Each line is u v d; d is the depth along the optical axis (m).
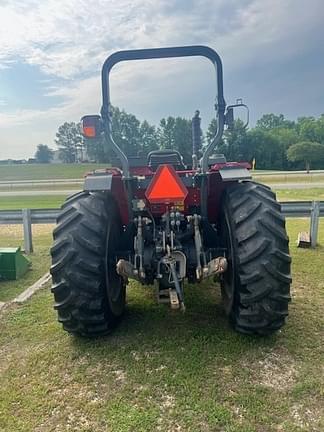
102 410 1.94
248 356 2.35
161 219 2.67
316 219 5.05
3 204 14.66
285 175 27.56
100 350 2.49
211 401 1.96
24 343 2.66
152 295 3.40
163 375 2.19
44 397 2.06
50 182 32.22
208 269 2.39
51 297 3.52
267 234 2.35
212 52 2.41
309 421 1.81
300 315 2.90
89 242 2.45
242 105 2.41
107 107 2.47
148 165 3.29
